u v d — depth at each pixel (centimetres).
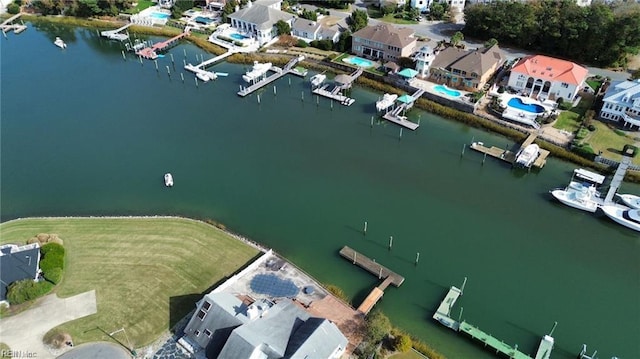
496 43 12975
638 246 7706
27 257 6788
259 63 13450
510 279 7081
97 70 13812
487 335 6075
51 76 13475
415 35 14800
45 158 9900
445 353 5997
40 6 17650
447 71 11912
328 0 16762
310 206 8519
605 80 11806
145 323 6109
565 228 8056
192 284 6694
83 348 5806
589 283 7031
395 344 5888
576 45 12925
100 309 6297
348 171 9444
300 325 5675
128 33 16288
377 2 17562
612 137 9888
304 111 11550
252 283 6675
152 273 6875
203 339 5638
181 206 8512
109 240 7519
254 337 5297
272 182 9131
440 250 7588
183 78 13225
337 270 7188
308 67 13438
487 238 7838
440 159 9788
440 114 11269
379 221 8181
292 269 6981
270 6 15600
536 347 6075
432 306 6644
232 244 7469
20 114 11525
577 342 6169
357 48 13650
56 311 6269
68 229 7756
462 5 16575
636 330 6334
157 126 10981
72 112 11612
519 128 10362
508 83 11712
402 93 11962
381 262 7356
